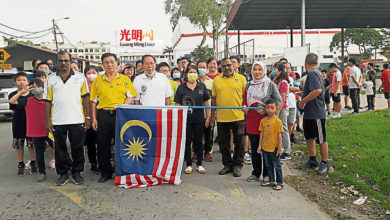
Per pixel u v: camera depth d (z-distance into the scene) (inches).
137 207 152.1
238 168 199.6
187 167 209.2
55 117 182.4
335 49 2214.6
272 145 173.6
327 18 1028.5
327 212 144.4
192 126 209.3
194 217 140.3
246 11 897.5
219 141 203.8
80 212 147.6
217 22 1187.9
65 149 188.7
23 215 145.0
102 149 190.1
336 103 387.5
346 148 236.5
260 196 163.8
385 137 257.6
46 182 193.8
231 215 141.7
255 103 183.9
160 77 205.5
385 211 142.0
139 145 187.0
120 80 191.2
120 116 184.7
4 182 194.4
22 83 209.3
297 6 882.1
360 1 901.2
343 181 179.2
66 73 185.5
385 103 506.3
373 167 193.9
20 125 207.0
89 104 199.5
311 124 199.3
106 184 187.5
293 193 167.3
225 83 197.9
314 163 207.5
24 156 265.9
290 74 283.3
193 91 211.3
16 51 1305.4
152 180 184.1
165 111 187.6
